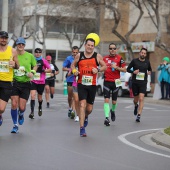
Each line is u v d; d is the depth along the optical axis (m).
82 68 19.86
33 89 26.50
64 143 17.92
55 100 41.88
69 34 95.94
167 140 18.50
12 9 83.25
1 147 16.64
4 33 18.08
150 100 45.00
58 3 64.62
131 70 26.86
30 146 17.03
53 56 97.25
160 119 28.28
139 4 55.72
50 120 25.80
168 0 54.88
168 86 45.41
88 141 18.62
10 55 18.30
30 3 87.25
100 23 73.44
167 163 14.62
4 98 18.44
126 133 21.50
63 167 13.55
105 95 24.36
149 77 54.03
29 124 23.69
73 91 25.12
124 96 54.28
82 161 14.55
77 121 25.44
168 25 62.38
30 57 20.75
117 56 24.73
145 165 14.21
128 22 69.81
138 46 67.69
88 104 20.31
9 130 21.14
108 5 56.19
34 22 81.94
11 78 18.50
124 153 16.20
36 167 13.45
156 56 65.44
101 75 55.81
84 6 62.66
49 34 96.38
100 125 24.20
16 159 14.53
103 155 15.70
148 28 66.75
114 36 72.06
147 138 20.27
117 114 30.73
